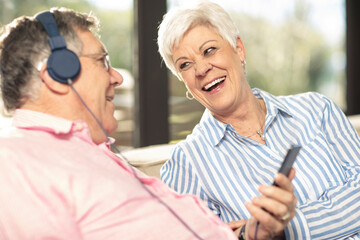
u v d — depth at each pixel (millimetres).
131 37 2406
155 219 929
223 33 1427
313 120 1521
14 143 875
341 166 1479
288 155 1001
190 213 1019
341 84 3254
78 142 979
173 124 2623
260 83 2893
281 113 1528
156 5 2467
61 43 962
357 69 3303
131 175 1050
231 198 1378
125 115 2441
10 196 831
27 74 959
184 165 1432
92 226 872
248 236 1138
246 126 1504
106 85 1043
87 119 1020
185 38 1425
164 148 1770
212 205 1417
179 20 1420
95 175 897
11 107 1003
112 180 912
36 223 816
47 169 860
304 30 3043
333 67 3203
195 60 1429
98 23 1095
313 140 1479
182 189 1419
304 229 1281
